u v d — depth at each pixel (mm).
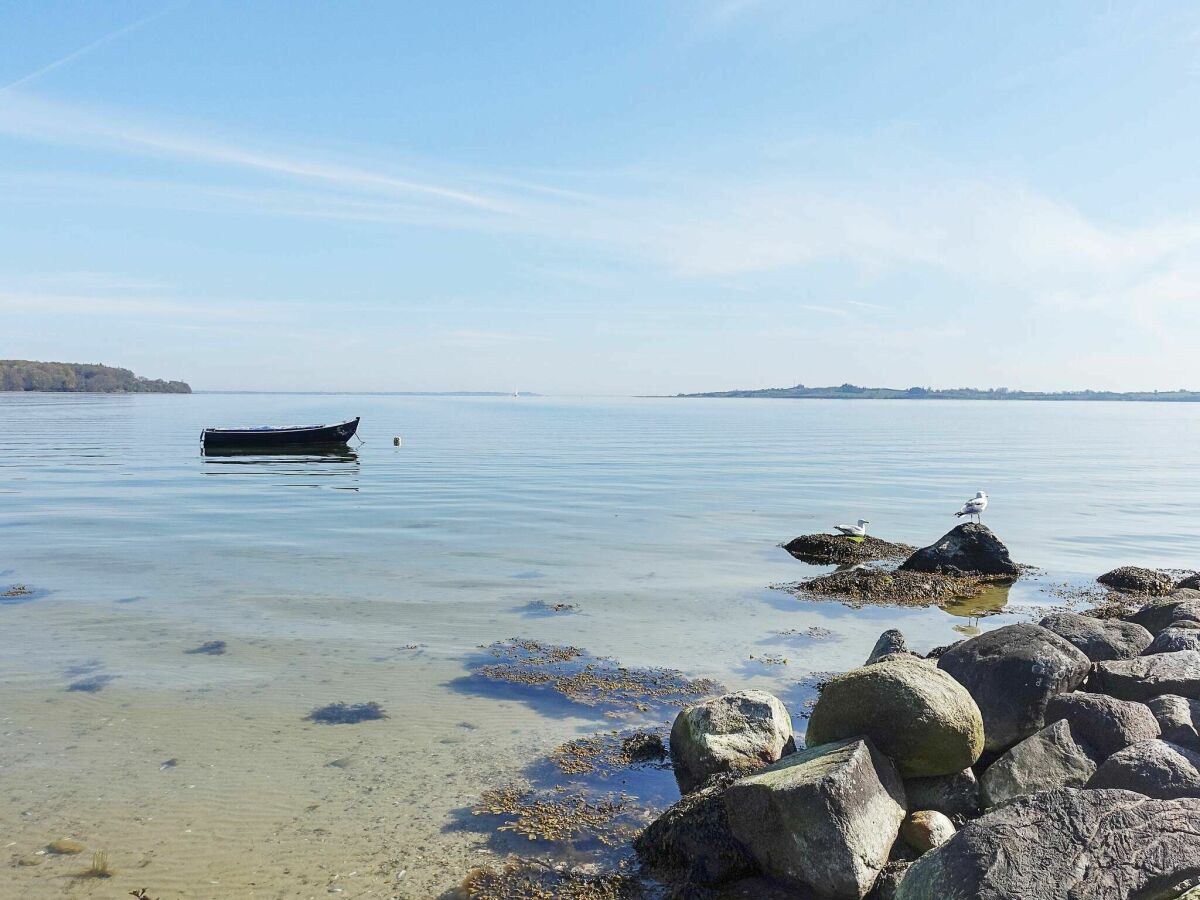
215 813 8906
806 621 17094
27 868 7812
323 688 12734
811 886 7215
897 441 86875
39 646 14633
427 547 24688
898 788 8180
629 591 19391
